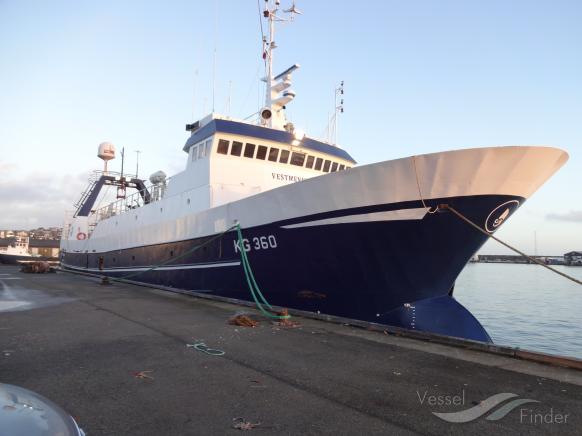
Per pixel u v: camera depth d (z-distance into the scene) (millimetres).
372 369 4949
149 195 18984
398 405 3834
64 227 32781
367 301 8891
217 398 3967
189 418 3506
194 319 8344
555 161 7508
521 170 7191
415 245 7922
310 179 8727
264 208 9914
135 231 17688
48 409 2320
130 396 3992
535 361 5285
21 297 12055
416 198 7516
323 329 7355
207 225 12148
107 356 5438
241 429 3309
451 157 7090
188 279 13320
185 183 14078
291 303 10055
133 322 7973
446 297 8844
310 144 13805
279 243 9664
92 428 3283
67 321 8047
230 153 12812
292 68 13727
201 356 5477
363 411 3691
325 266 9031
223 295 11789
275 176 13234
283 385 4359
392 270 8375
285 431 3285
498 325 18609
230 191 12609
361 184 7953
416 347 6043
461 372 4844
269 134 13172
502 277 52781
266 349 5891
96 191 27469
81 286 16062
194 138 13742
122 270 19047
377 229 8008
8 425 2039
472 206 7352
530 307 24453
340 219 8398
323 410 3707
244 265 10539
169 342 6281
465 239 7832
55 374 4645
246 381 4469
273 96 14539
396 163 7477
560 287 38344
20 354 5516
